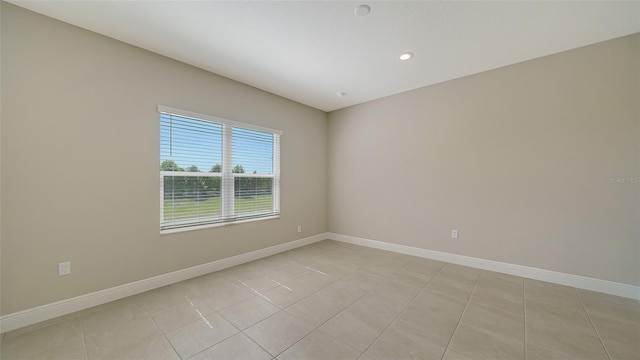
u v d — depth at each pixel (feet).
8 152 6.07
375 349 5.38
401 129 12.32
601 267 7.98
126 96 7.81
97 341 5.62
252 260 11.29
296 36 7.44
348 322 6.38
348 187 14.51
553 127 8.68
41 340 5.65
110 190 7.54
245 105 11.09
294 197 13.46
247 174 11.29
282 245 12.74
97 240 7.31
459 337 5.78
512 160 9.46
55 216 6.67
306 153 14.16
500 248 9.75
